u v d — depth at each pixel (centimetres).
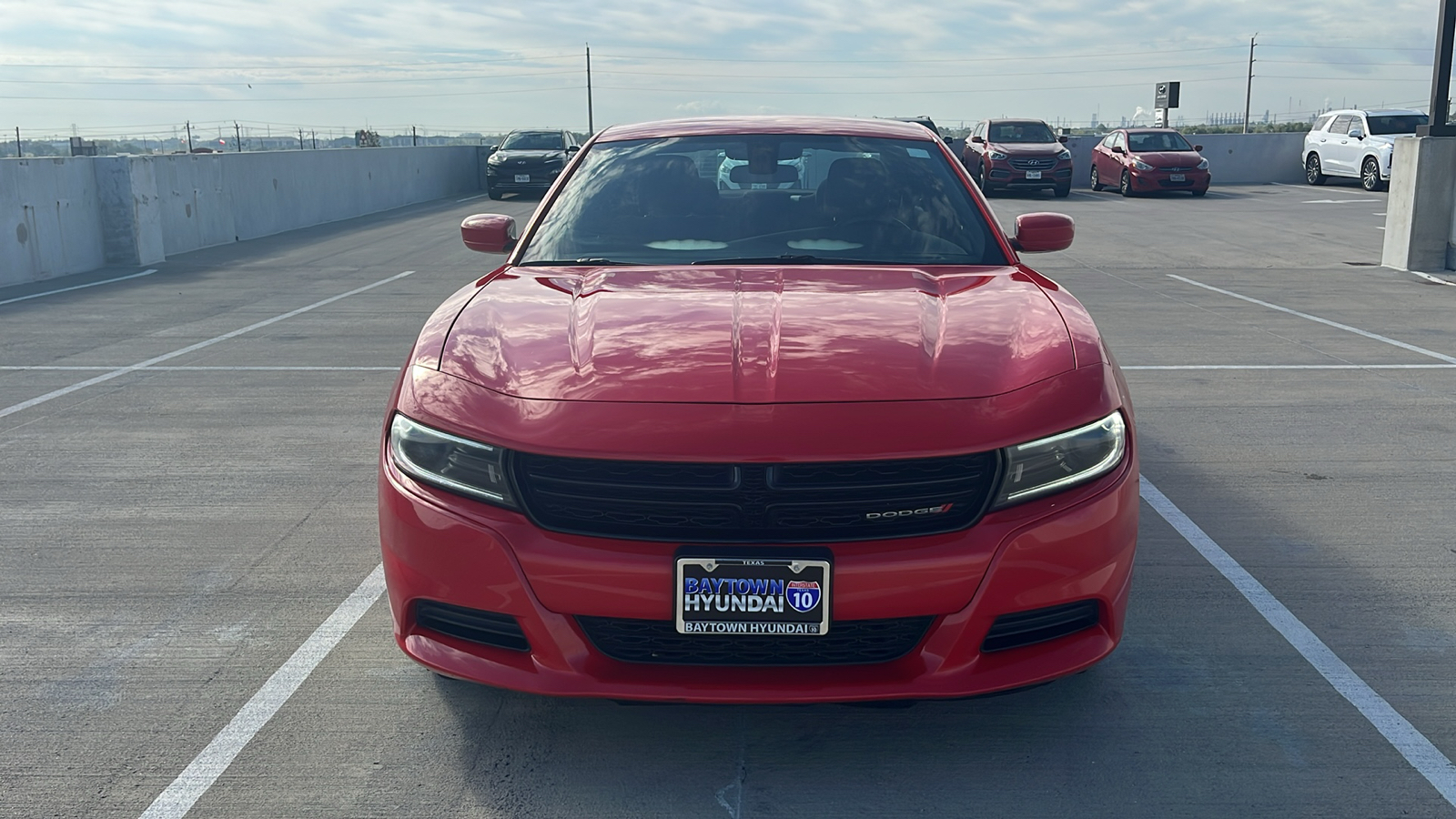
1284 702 269
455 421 235
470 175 2802
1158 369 648
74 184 1166
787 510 220
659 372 237
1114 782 235
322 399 587
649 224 336
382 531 244
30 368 672
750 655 225
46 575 351
